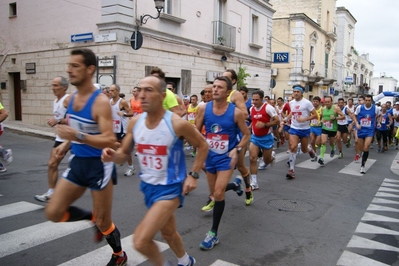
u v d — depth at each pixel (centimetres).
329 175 838
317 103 1161
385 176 855
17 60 1617
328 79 3831
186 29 1596
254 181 671
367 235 453
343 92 4622
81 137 286
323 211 551
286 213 534
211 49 1784
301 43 3091
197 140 287
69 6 1397
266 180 759
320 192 670
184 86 1602
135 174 752
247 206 564
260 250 399
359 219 517
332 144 1109
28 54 1564
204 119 434
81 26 1368
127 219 477
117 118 711
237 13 1995
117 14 1254
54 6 1445
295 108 771
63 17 1423
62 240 403
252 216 515
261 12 2261
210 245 395
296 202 595
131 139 295
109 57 1279
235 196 620
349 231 466
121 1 1257
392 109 1574
